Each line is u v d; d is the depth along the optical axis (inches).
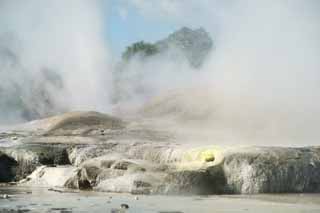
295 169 1137.4
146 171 1149.1
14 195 1067.3
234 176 1122.0
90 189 1172.5
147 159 1289.4
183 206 904.3
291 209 870.4
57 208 885.2
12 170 1382.9
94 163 1218.0
